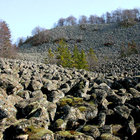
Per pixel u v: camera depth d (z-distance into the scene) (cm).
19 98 623
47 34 9038
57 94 677
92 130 454
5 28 4600
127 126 489
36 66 1380
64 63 3188
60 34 8862
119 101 608
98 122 511
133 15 10075
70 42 7694
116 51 5641
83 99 648
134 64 2502
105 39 7344
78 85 775
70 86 795
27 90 719
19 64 1264
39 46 8006
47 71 1171
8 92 641
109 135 438
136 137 460
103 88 714
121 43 6512
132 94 679
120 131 485
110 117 543
